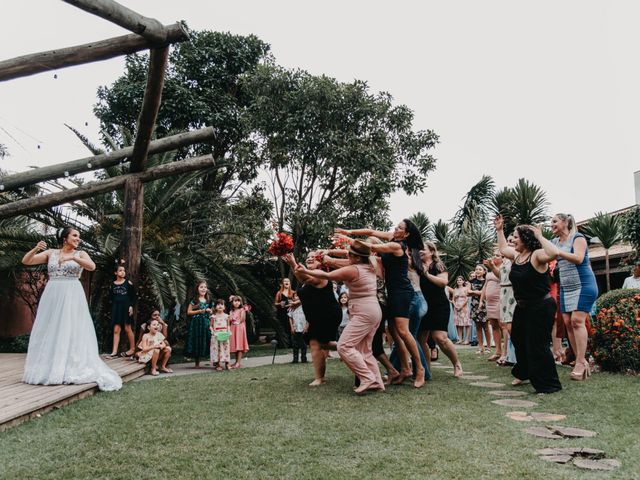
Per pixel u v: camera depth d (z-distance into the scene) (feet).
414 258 20.94
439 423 13.56
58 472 10.28
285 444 11.97
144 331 33.60
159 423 14.28
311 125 53.83
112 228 38.93
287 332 48.80
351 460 10.69
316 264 20.97
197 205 43.09
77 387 19.12
